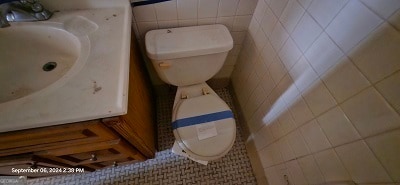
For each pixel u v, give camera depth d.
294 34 0.74
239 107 1.47
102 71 0.59
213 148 0.98
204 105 1.10
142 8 0.89
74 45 0.73
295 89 0.78
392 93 0.44
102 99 0.54
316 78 0.66
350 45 0.52
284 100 0.88
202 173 1.25
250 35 1.11
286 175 0.94
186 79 1.13
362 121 0.52
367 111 0.50
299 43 0.72
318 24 0.62
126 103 0.55
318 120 0.68
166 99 1.60
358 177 0.56
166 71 1.02
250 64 1.18
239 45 1.25
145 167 1.25
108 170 1.24
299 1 0.68
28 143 0.59
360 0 0.48
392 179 0.47
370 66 0.47
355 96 0.53
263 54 1.00
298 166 0.84
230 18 1.03
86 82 0.57
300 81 0.74
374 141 0.50
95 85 0.56
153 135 1.25
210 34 0.98
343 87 0.56
